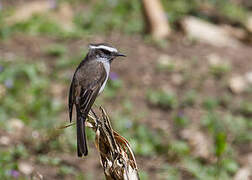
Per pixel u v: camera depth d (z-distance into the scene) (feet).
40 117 43.75
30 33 60.18
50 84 49.52
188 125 45.85
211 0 78.59
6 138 39.32
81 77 28.02
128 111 46.88
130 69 53.47
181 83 52.21
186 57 56.95
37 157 37.76
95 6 72.33
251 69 55.52
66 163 37.86
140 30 63.46
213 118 46.55
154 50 58.03
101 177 36.86
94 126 23.48
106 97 48.70
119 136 23.13
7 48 55.42
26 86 48.39
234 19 71.72
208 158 41.09
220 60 56.59
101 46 29.19
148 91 50.14
